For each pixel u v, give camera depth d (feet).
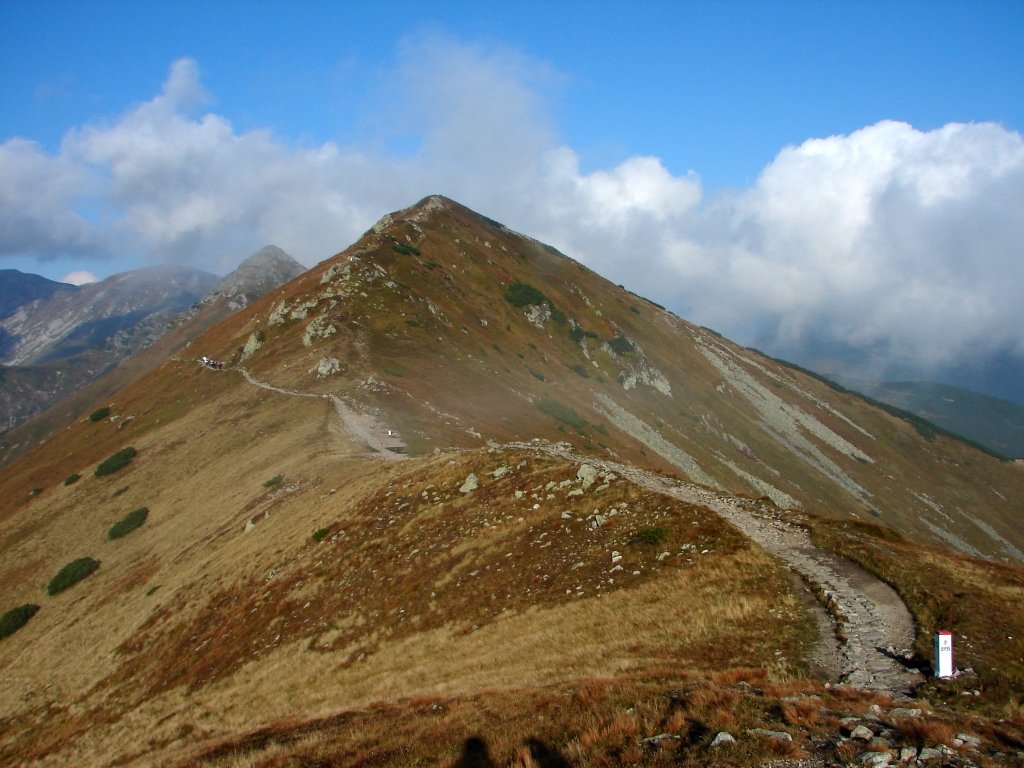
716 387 619.26
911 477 618.85
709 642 65.05
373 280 443.73
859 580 79.15
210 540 184.85
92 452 330.95
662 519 104.99
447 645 89.25
